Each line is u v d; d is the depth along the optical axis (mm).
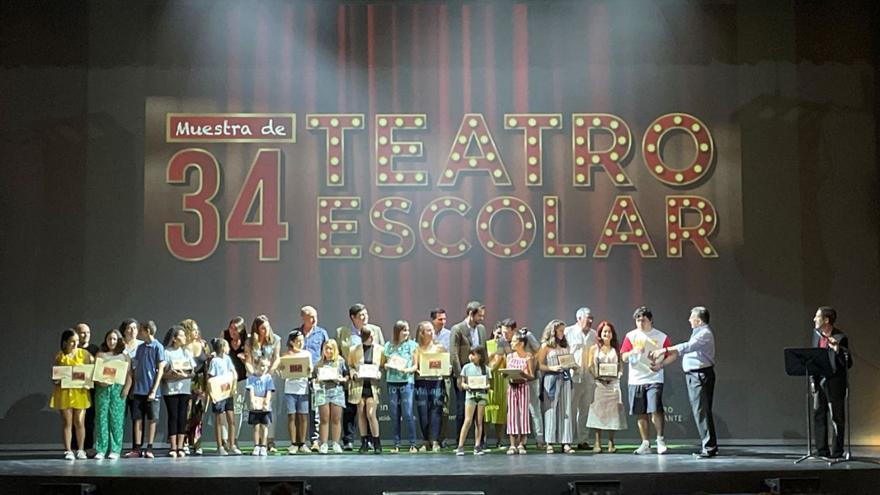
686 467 9719
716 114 13094
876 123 13023
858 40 13086
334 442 11594
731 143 13078
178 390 11359
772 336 12938
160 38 13094
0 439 12656
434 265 13008
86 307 12867
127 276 12922
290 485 9039
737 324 12953
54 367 11195
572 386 11781
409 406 11688
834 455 10555
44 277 12883
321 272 13000
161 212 13000
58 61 13039
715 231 13039
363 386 11633
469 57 13133
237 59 13109
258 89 13094
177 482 9086
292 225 13023
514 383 11500
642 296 13000
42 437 12664
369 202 13047
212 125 13055
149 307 12898
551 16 13117
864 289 12961
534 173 13070
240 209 13008
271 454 11547
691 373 11047
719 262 13016
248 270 12984
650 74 13133
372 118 13094
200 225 12984
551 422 11500
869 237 13000
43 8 13055
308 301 12969
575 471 9414
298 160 13062
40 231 12922
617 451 11727
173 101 13055
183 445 11445
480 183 13062
